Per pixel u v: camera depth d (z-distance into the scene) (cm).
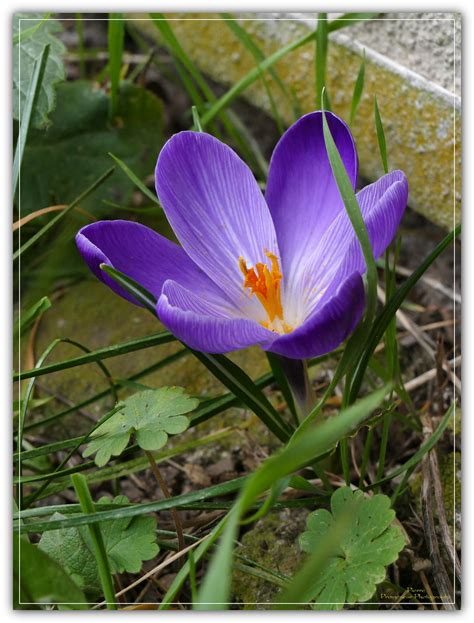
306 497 26
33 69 29
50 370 24
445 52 30
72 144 33
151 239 24
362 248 21
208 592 18
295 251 24
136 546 23
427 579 24
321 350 21
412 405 27
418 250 33
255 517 20
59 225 33
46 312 33
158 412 23
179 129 38
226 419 29
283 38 35
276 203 25
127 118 34
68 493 27
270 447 28
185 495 22
